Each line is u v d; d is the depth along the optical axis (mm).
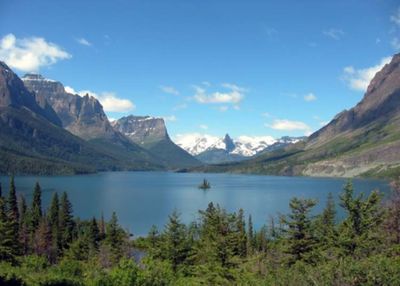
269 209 187125
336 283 21047
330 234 45125
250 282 31234
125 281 37219
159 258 56062
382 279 20484
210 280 44000
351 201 45875
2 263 61469
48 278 40688
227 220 50656
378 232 43812
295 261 44781
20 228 108375
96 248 97688
